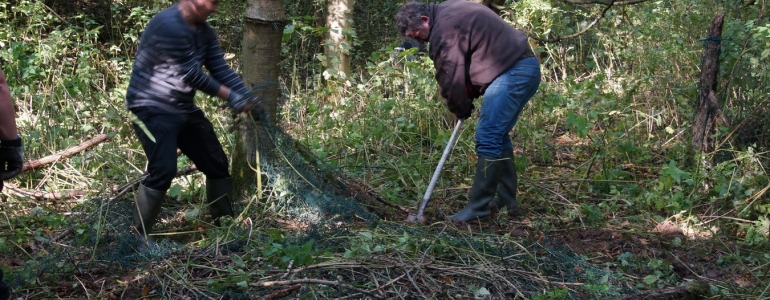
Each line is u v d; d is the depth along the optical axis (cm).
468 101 498
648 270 418
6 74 716
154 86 401
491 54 484
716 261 435
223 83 422
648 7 917
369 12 1191
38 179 555
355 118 716
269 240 419
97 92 732
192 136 439
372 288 364
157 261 400
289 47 959
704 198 534
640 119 746
